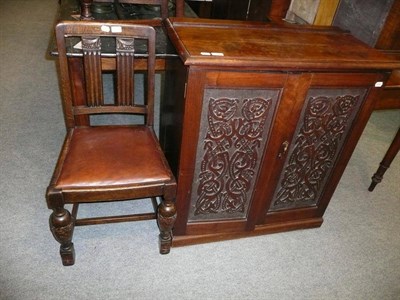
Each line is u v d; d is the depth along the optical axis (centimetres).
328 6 210
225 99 122
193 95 118
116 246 157
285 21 209
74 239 158
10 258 146
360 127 147
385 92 180
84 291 137
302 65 120
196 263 155
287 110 131
